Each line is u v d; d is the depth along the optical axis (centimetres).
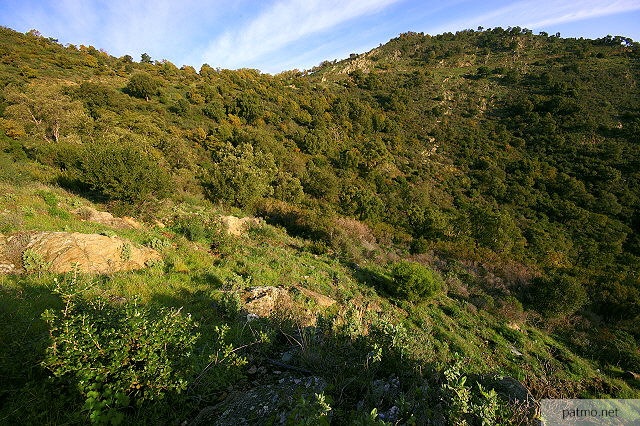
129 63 6856
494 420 262
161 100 4825
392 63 9856
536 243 2475
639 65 6912
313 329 455
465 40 11325
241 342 432
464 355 734
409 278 986
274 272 893
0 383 256
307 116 5569
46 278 527
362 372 344
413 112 6675
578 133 5278
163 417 272
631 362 872
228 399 309
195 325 374
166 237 991
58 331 312
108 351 265
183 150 2836
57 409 246
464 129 5966
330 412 275
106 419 229
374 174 4181
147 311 383
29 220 759
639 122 5038
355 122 5884
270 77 7806
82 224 852
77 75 5072
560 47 9244
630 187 4003
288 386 326
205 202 1695
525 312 1151
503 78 7762
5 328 326
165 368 272
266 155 3247
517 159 4975
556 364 804
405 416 275
